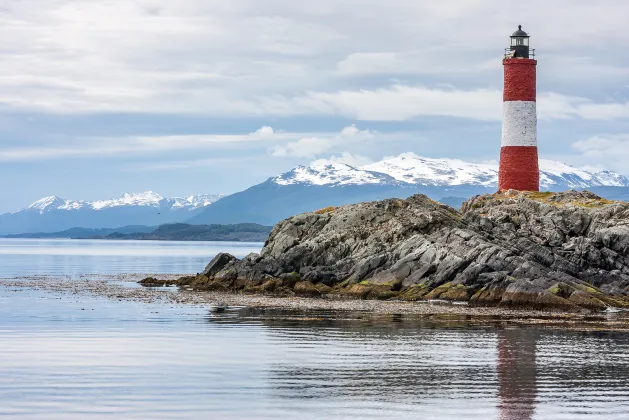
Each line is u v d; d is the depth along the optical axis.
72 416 75.31
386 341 115.19
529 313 152.38
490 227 192.62
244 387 86.25
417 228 198.12
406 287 181.25
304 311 153.38
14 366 96.50
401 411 77.25
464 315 147.75
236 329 127.06
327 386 86.75
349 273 192.12
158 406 78.75
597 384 87.81
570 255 182.62
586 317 146.38
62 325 131.25
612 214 189.38
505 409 77.88
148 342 113.81
